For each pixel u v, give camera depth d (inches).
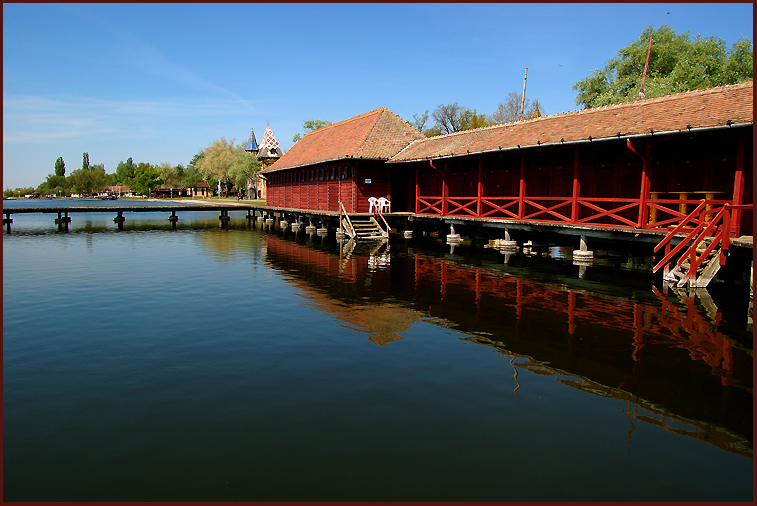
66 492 171.9
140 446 201.8
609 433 212.8
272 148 3063.5
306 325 378.6
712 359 298.7
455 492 171.9
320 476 180.7
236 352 316.8
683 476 183.2
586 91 1632.6
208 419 224.4
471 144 837.2
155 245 982.4
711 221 463.8
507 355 307.7
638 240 548.1
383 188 1087.6
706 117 487.5
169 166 5502.0
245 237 1154.7
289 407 235.8
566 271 602.9
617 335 345.7
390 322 384.5
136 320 398.3
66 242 1046.4
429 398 245.4
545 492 172.6
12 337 354.6
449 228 991.0
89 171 5831.7
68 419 225.5
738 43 1485.0
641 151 630.5
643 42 1550.2
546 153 776.3
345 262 707.4
